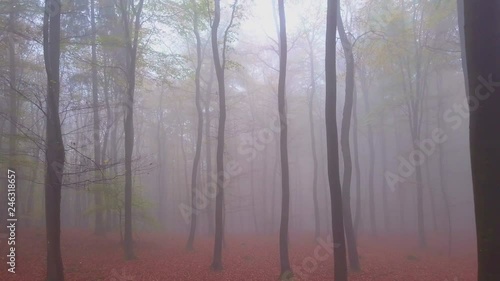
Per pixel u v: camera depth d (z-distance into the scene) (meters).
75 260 16.59
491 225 4.90
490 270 4.86
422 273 15.65
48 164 10.80
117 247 20.03
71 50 17.80
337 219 10.36
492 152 4.98
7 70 20.05
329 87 10.57
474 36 5.23
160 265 16.80
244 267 16.92
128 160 17.17
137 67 20.50
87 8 17.86
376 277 14.70
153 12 19.41
